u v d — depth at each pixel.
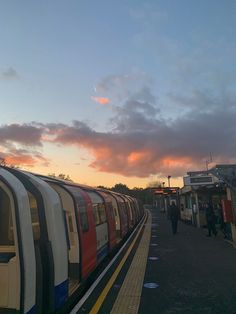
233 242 16.66
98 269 11.73
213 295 8.18
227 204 16.62
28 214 5.11
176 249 15.52
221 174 16.62
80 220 9.04
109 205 15.05
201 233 22.20
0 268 4.80
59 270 5.99
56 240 5.95
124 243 18.66
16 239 4.80
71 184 10.22
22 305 4.66
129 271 11.02
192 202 28.30
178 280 9.70
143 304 7.57
